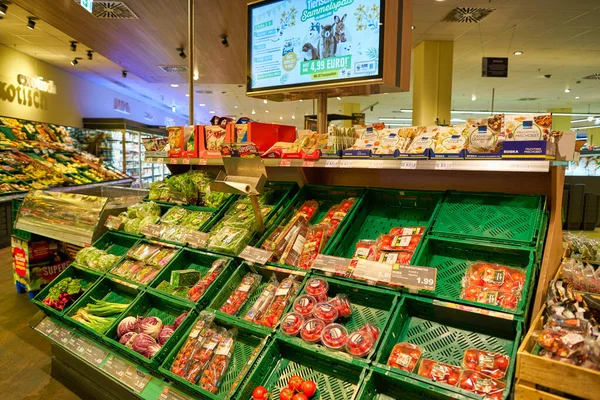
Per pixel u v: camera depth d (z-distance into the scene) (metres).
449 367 1.50
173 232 2.89
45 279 4.30
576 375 1.16
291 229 2.32
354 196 2.49
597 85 13.06
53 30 7.62
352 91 2.49
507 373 1.38
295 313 1.89
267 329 1.91
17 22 7.14
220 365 1.91
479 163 1.68
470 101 16.53
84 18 6.49
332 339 1.70
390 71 2.15
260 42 2.64
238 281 2.33
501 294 1.62
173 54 8.78
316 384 1.70
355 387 1.62
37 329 2.83
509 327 1.53
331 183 2.82
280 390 1.73
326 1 2.30
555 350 1.27
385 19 2.07
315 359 1.78
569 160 1.84
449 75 8.65
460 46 8.91
